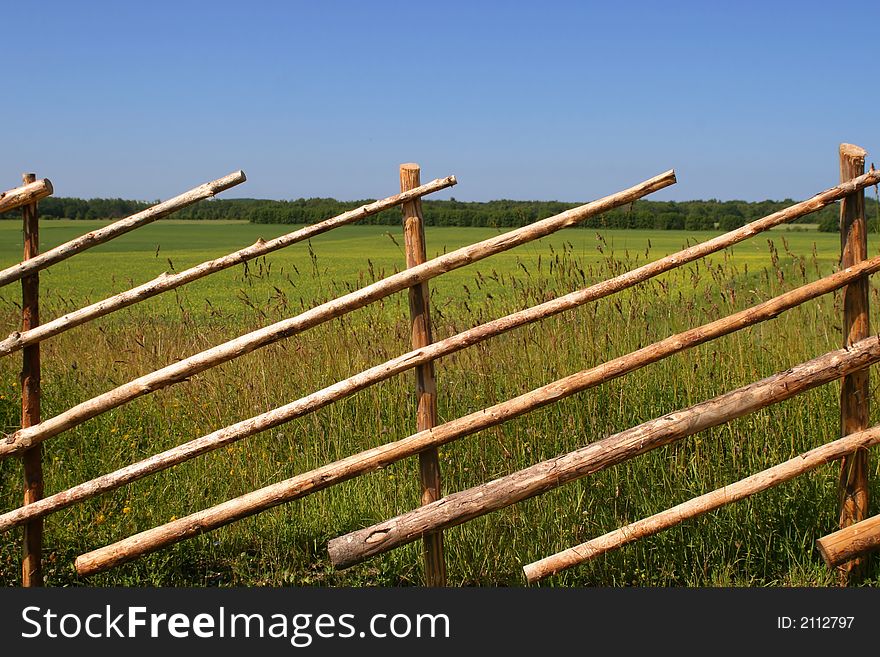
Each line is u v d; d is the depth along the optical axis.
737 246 24.97
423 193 3.54
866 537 3.61
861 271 3.61
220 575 4.28
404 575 4.14
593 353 5.05
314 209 57.09
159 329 7.56
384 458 3.59
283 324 3.63
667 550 4.08
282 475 4.92
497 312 5.90
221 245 38.78
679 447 4.54
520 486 3.55
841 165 3.68
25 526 3.84
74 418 3.75
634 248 18.75
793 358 5.18
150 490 4.77
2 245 34.22
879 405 4.82
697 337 3.61
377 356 5.62
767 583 3.90
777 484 3.69
